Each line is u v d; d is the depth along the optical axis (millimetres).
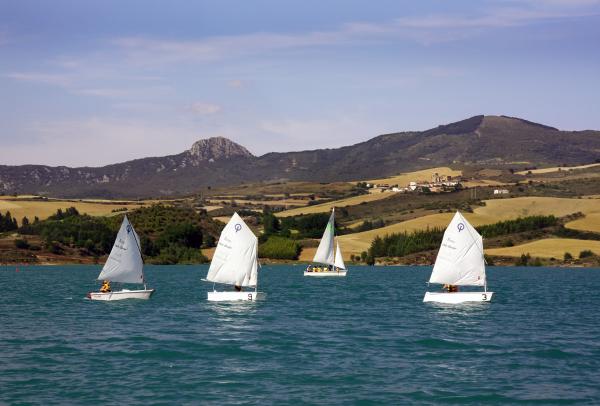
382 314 73875
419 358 48906
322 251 162375
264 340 56000
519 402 38000
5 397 38281
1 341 55250
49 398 38156
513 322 67688
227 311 75688
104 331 60469
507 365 46750
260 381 42125
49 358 48375
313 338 57125
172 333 59438
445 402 37938
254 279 85312
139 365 46281
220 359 48344
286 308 79438
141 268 85062
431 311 76812
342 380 42438
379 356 49562
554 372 44781
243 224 84125
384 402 37844
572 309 80062
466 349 52406
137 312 74500
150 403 37406
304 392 39688
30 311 75875
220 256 83438
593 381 42438
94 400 37812
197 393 39375
